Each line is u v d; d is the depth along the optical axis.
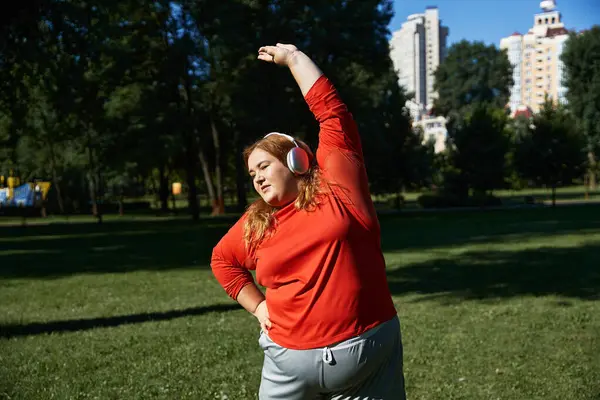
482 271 12.96
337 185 2.48
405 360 5.99
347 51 33.06
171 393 5.06
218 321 8.22
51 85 20.12
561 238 19.73
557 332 7.18
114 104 36.53
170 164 52.97
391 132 42.28
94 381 5.42
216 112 40.41
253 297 2.70
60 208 53.00
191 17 31.38
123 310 9.39
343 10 31.80
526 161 42.12
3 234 28.66
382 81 49.53
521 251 16.39
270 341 2.53
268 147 2.51
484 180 45.41
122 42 30.59
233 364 5.96
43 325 8.20
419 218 33.97
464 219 31.88
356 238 2.43
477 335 7.05
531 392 4.94
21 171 53.31
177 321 8.28
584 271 12.57
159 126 35.22
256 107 31.03
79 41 17.19
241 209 39.41
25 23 14.11
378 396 2.48
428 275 12.62
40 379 5.50
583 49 65.44
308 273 2.40
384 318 2.47
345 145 2.57
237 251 2.68
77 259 17.52
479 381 5.27
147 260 16.98
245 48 29.58
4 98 19.77
